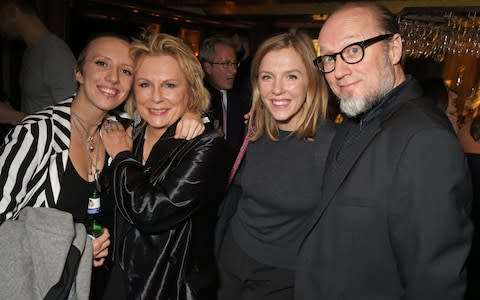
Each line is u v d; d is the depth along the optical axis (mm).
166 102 1395
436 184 965
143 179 1274
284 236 1594
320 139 1551
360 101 1183
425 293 983
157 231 1267
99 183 1412
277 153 1638
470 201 1027
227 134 3232
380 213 1076
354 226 1115
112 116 1584
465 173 991
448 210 956
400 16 3621
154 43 1389
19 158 1187
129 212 1242
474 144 2369
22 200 1223
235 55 3221
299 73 1551
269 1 4637
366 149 1133
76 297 1135
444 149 972
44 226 1091
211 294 1474
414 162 996
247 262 1657
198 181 1286
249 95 3354
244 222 1702
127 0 4195
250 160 1713
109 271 1403
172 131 1421
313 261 1236
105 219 1431
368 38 1159
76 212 1376
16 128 1232
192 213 1315
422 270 980
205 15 5180
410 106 1119
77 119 1393
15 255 1075
